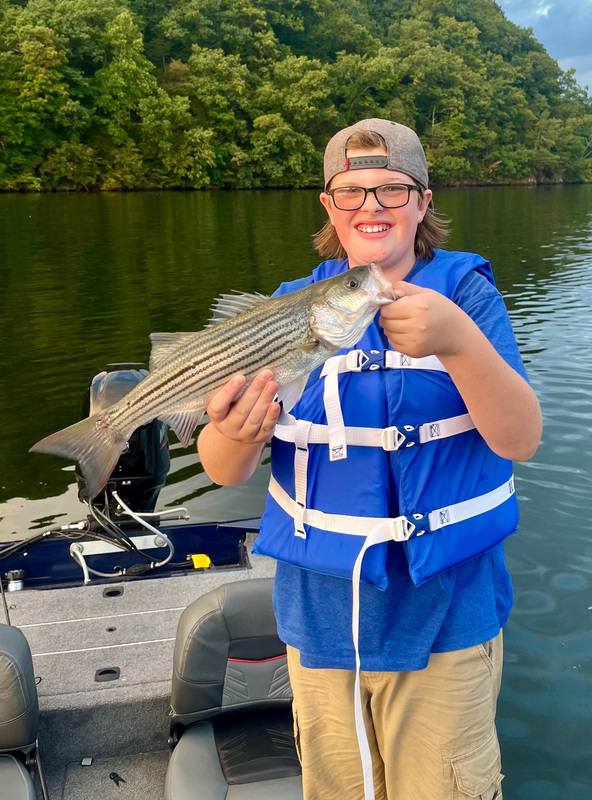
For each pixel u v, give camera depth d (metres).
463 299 2.08
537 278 18.28
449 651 1.96
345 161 2.15
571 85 111.81
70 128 53.59
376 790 2.15
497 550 2.12
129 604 3.56
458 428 2.00
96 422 2.27
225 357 2.08
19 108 51.09
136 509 4.24
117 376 4.18
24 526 6.02
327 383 2.03
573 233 30.08
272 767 2.61
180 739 2.78
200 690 2.74
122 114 56.06
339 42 82.50
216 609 2.71
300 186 63.50
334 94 71.31
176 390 2.17
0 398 9.13
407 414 1.97
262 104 63.78
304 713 2.16
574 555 5.14
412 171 2.12
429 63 79.12
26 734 2.55
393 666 1.95
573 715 3.74
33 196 48.62
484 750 1.99
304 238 27.23
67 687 2.98
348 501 1.99
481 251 24.02
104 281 17.84
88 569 3.80
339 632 2.02
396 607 1.98
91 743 2.95
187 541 4.18
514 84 101.38
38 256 22.17
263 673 2.78
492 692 2.04
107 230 29.78
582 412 7.97
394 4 106.50
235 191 59.38
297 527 2.06
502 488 2.07
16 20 51.97
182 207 42.44
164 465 4.25
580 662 4.10
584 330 12.17
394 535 1.92
